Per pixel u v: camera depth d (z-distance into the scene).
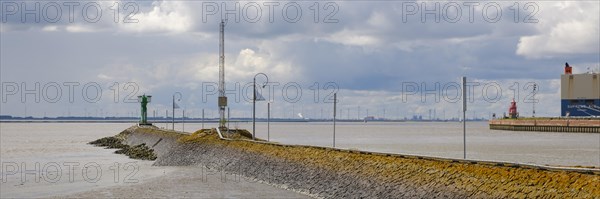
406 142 140.25
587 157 84.25
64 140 165.00
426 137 178.50
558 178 30.14
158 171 67.06
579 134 175.62
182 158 78.69
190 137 85.88
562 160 78.75
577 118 181.88
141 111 172.38
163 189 51.22
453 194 34.50
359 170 44.84
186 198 46.12
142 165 77.75
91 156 98.00
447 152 96.25
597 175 28.84
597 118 177.12
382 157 45.25
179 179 58.25
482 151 99.94
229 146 73.25
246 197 46.19
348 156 49.03
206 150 77.38
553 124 191.12
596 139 145.62
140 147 113.44
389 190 39.50
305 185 48.81
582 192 28.14
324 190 45.72
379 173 42.47
